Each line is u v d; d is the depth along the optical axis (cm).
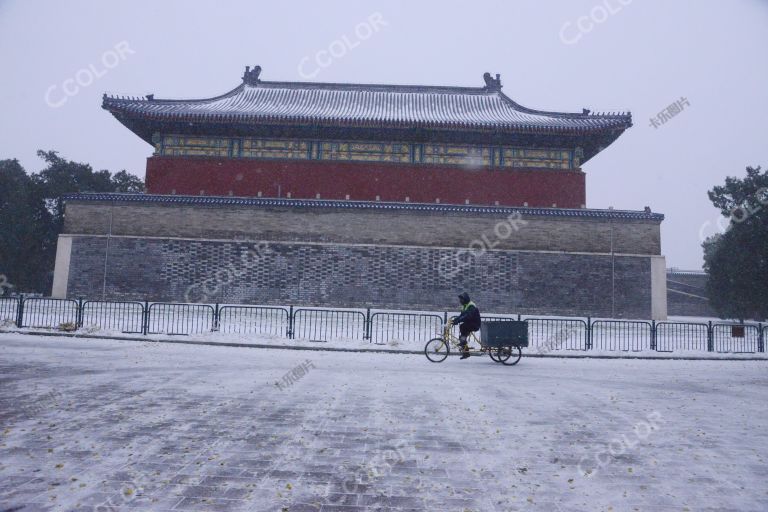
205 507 418
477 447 607
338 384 1011
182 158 3447
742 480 517
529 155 3484
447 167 3459
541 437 657
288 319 1838
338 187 3438
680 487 494
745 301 3944
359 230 3164
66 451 546
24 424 646
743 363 1650
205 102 3688
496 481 497
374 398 879
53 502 416
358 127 3325
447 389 988
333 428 676
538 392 984
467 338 1506
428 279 3125
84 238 3141
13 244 4150
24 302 2038
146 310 1792
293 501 437
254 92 3894
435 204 3164
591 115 3519
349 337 2009
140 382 959
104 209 3175
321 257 3144
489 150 3484
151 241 3147
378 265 3138
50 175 4559
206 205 3175
